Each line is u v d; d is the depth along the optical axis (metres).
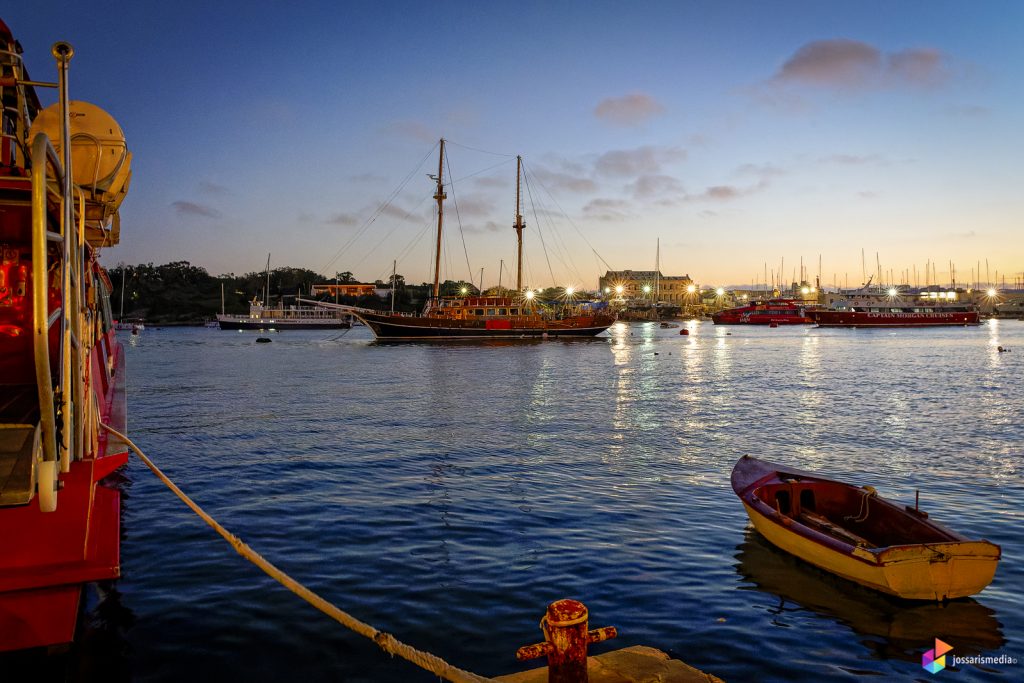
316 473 17.41
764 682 7.58
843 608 9.44
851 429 25.09
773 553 11.46
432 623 8.84
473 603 9.46
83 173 8.77
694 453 20.36
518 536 12.34
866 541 10.66
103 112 9.03
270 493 15.33
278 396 35.66
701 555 11.38
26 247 9.28
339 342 100.12
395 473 17.45
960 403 32.62
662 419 27.58
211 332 140.62
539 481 16.59
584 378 46.38
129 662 7.77
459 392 37.66
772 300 181.25
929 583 9.38
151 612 9.04
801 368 54.25
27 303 9.30
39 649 7.71
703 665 7.93
